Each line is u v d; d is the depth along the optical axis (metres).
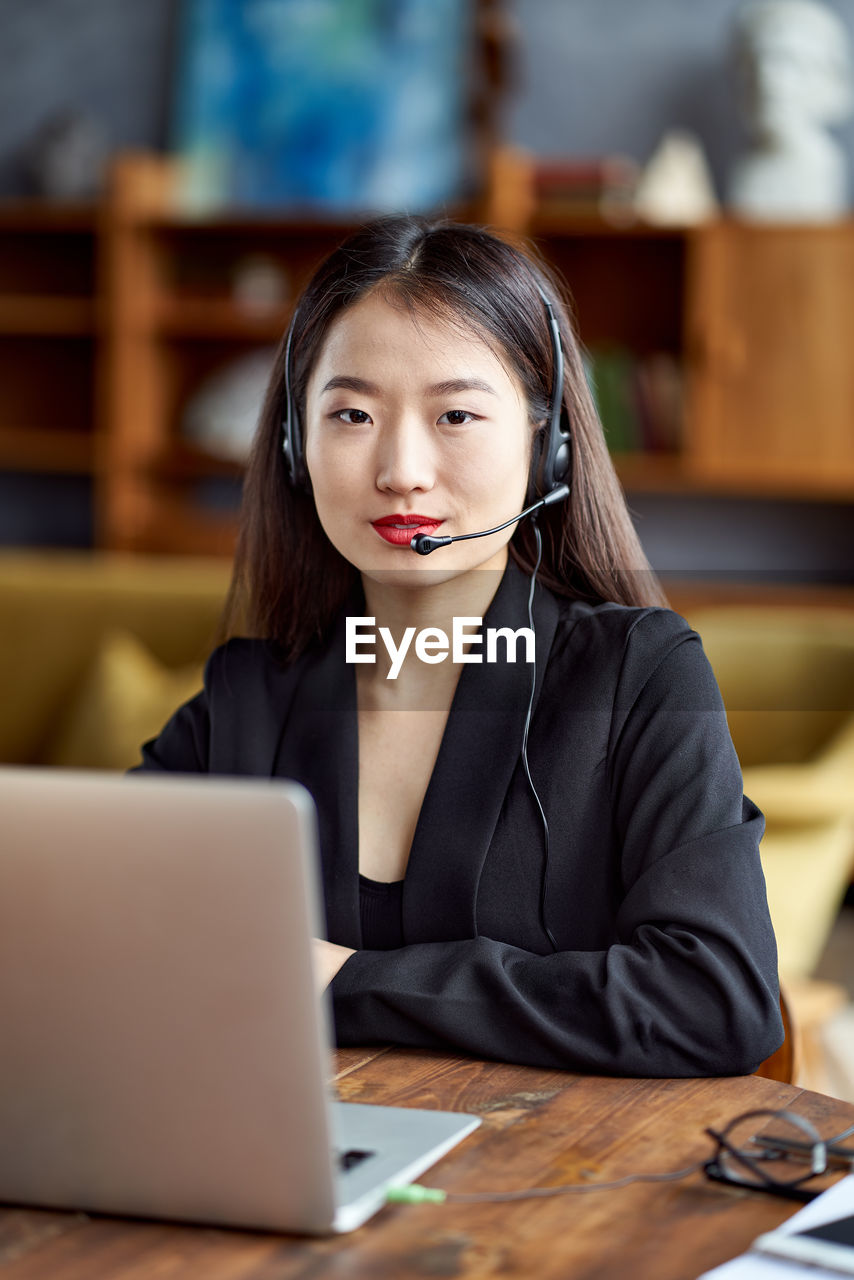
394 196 4.76
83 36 5.02
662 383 4.42
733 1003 1.01
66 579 3.64
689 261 4.34
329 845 1.20
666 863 1.08
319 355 1.18
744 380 4.31
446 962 1.06
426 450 1.13
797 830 2.68
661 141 4.65
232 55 4.89
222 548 4.75
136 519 4.89
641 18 4.64
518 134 4.73
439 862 1.15
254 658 1.32
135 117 5.00
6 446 5.04
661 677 1.18
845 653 3.05
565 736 1.18
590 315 4.70
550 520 1.27
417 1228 0.77
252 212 4.79
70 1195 0.79
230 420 4.83
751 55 4.31
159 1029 0.74
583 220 4.37
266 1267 0.73
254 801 0.71
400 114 4.76
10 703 3.55
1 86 5.09
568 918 1.15
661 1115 0.93
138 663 3.27
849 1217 0.75
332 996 1.05
